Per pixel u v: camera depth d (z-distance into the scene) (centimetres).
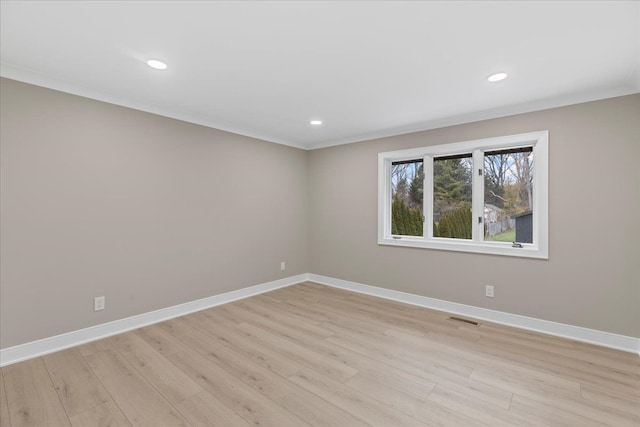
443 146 360
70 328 265
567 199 281
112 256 290
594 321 270
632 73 233
